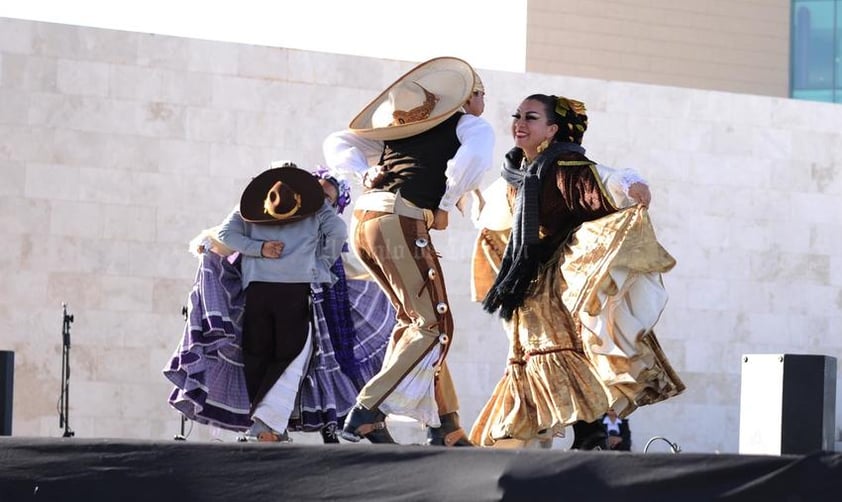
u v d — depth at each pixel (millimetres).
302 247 10305
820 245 22578
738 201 22359
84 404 19641
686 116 22250
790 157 22547
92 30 20203
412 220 8992
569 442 19594
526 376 8828
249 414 10195
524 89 21578
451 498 6219
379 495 6312
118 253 20000
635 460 6066
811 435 8141
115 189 20094
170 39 20438
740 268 22281
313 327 10352
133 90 20266
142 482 6488
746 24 47438
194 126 20438
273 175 10398
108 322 19859
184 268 20188
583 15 46750
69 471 6531
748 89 47344
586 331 8555
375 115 9492
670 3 47250
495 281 8844
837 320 22531
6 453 6574
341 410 10445
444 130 9188
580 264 8523
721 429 21922
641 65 47094
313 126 20828
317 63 20891
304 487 6391
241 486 6434
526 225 8695
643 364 8633
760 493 5898
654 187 22125
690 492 5973
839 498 5809
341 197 10906
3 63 19922
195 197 20328
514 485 6125
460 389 20844
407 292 8961
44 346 19656
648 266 8477
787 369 8180
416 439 20094
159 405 19844
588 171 8664
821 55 47250
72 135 20047
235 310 10469
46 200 19891
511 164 9070
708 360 22016
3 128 19859
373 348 10781
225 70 20594
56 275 19812
